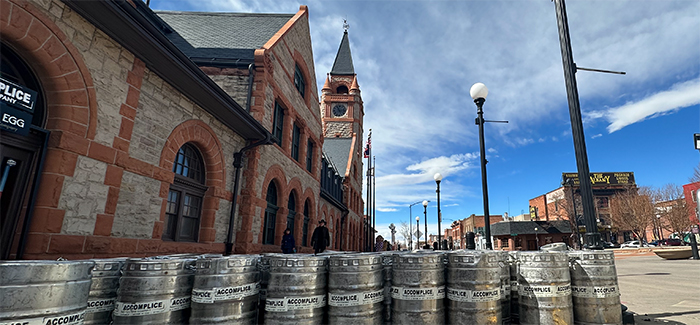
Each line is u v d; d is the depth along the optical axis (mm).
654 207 44781
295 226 14211
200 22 14398
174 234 7434
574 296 3883
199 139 7887
